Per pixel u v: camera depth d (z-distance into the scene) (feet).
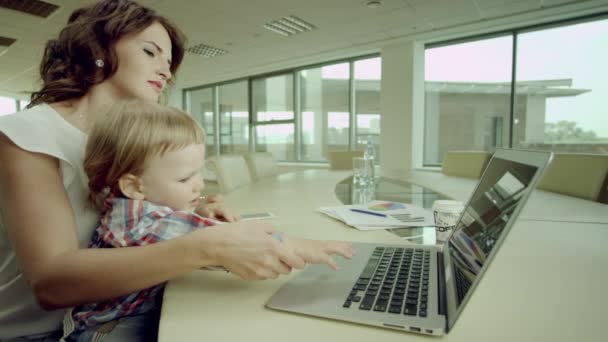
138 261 1.50
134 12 2.48
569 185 5.47
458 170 9.51
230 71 23.36
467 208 2.30
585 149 14.57
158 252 1.52
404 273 1.89
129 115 1.90
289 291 1.73
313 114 22.52
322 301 1.60
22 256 1.59
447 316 1.39
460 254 1.79
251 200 5.08
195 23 14.66
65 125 2.20
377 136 20.17
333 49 18.43
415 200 5.08
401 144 17.57
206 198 2.91
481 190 2.18
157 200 1.96
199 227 1.80
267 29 15.48
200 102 29.30
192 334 1.38
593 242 2.67
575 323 1.43
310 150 22.99
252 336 1.36
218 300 1.69
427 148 18.45
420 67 17.44
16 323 2.24
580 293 1.73
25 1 12.31
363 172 6.91
